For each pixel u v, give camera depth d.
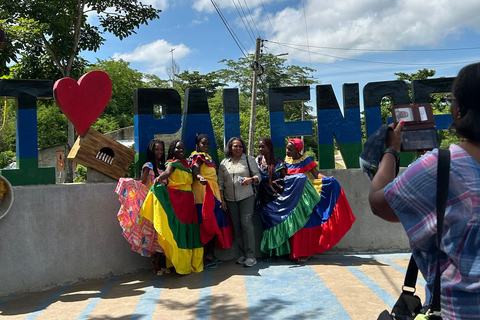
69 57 14.48
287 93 6.31
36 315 4.04
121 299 4.45
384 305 3.95
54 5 13.46
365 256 6.01
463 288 1.24
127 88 40.00
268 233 5.78
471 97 1.31
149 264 5.75
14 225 4.74
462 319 1.25
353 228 6.28
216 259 5.93
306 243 5.67
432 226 1.27
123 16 15.59
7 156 23.17
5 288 4.65
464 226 1.23
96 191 5.37
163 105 5.95
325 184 5.78
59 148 28.27
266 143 5.78
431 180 1.29
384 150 1.60
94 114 5.34
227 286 4.72
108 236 5.44
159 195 5.03
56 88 4.98
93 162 5.38
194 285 4.84
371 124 6.29
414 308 1.59
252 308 3.98
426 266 1.38
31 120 5.14
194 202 5.48
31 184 5.10
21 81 5.08
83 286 5.01
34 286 4.83
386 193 1.37
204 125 6.12
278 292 4.43
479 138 1.29
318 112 6.31
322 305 3.99
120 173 5.60
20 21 12.41
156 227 4.96
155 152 5.45
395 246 6.29
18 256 4.75
